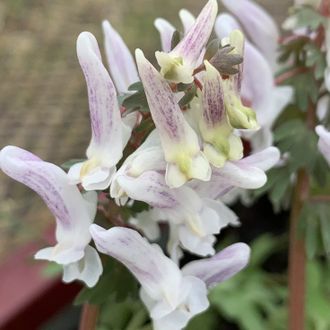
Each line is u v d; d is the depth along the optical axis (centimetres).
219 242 24
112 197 9
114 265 11
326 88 13
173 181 9
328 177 15
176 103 9
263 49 14
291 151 13
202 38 9
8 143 26
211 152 9
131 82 11
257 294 21
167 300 9
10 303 19
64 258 10
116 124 9
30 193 24
